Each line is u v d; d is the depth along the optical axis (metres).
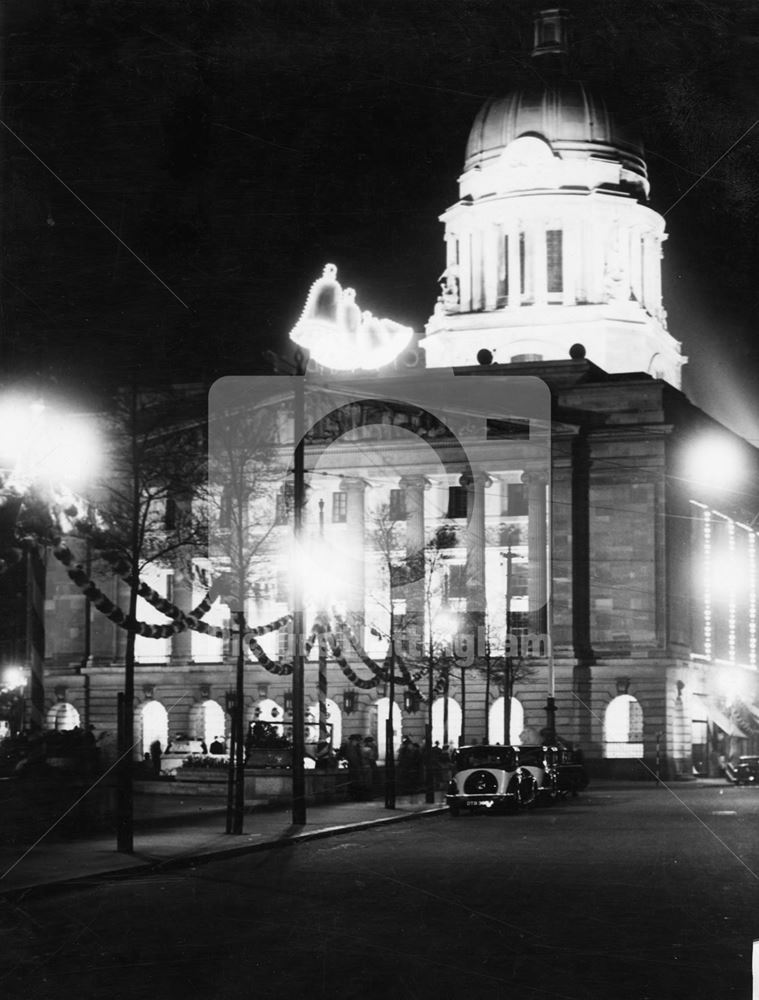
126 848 31.67
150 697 104.06
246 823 42.44
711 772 102.12
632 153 123.88
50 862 29.25
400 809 52.09
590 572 100.69
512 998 14.66
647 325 120.62
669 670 97.94
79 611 108.00
